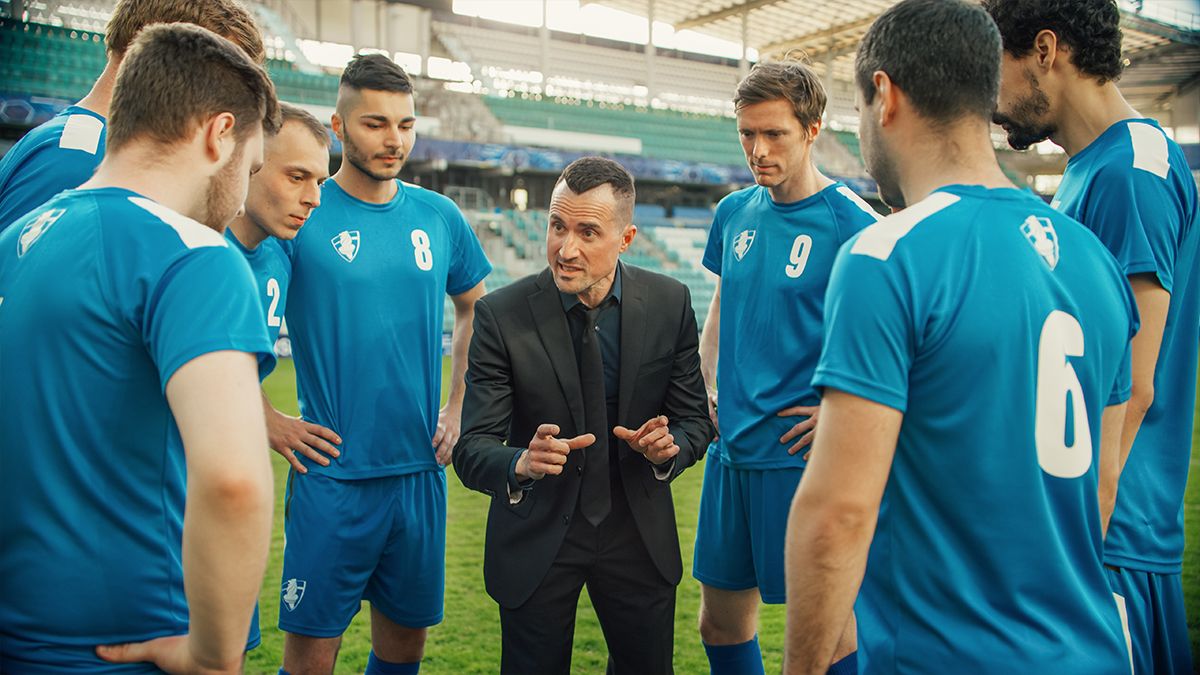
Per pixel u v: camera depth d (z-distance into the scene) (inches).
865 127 50.7
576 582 78.6
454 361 109.0
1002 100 65.9
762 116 91.1
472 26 841.5
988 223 45.9
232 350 42.6
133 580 45.7
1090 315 47.1
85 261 44.1
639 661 80.2
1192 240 64.6
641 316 79.0
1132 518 64.7
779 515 93.7
